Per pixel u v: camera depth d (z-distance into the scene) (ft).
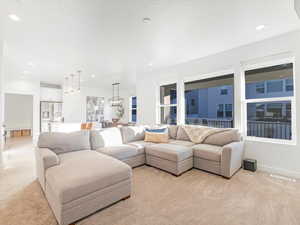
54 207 5.46
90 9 6.71
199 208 6.15
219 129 11.10
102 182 5.85
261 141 10.09
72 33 8.80
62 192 4.92
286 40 9.11
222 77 12.94
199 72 13.35
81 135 9.68
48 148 8.25
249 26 8.32
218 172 9.18
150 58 13.16
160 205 6.34
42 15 7.11
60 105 24.72
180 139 12.88
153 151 10.47
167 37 9.42
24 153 14.07
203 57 13.03
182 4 6.46
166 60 13.79
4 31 8.56
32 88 21.47
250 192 7.33
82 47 10.71
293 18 7.61
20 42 9.88
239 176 9.09
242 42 10.30
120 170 6.50
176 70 15.07
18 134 24.26
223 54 11.85
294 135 9.11
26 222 5.29
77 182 5.33
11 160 11.98
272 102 10.30
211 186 7.92
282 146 9.27
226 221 5.44
